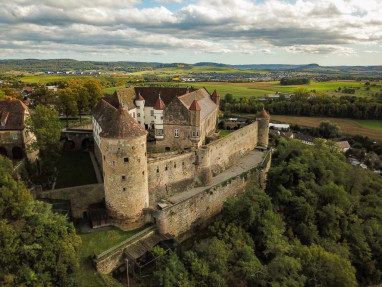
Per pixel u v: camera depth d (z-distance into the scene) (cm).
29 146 5591
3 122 5672
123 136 4403
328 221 6153
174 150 6391
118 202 4666
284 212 6338
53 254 3681
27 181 5078
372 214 6800
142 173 4753
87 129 8444
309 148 10050
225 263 4528
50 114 5581
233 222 5391
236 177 6781
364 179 7938
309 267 4841
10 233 3428
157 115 6488
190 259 4400
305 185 6781
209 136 7869
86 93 9294
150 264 4291
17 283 3309
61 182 5650
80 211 5062
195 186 6388
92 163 6725
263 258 5266
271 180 6938
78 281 3772
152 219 4953
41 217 3769
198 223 5794
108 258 4150
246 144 8781
